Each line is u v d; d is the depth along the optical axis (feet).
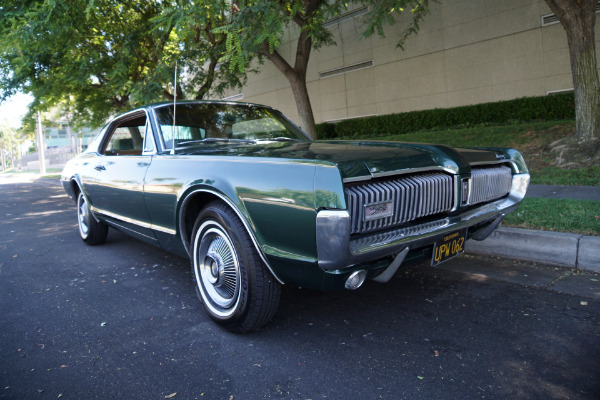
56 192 46.65
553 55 40.40
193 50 33.30
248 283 8.31
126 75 33.17
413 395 6.64
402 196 7.88
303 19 31.58
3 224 25.26
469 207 9.66
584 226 12.84
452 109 46.37
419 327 8.98
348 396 6.70
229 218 8.48
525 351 7.84
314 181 7.04
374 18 21.18
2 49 25.07
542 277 11.44
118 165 12.76
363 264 7.44
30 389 7.25
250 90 72.18
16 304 11.43
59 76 34.40
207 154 9.65
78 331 9.54
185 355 8.24
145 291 12.00
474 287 11.05
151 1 34.12
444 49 48.21
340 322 9.40
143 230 12.09
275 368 7.64
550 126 33.04
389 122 52.34
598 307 9.48
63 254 16.66
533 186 21.50
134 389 7.14
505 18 43.09
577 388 6.68
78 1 24.43
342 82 59.62
